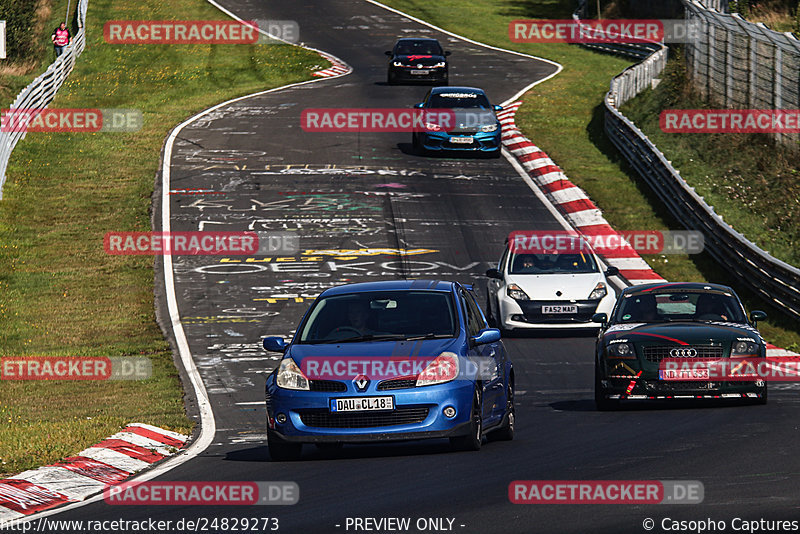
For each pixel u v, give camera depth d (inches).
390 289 1612.9
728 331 1866.4
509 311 2783.0
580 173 4744.1
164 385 2418.8
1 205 4306.1
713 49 5388.8
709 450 1391.5
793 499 1079.6
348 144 5334.6
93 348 2844.5
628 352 1844.2
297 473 1382.9
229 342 2844.5
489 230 3959.2
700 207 3651.6
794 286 2883.9
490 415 1539.1
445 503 1140.5
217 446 1726.1
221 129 5669.3
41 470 1465.3
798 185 4160.9
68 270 3614.7
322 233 3932.1
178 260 3681.1
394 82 6840.6
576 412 1902.1
